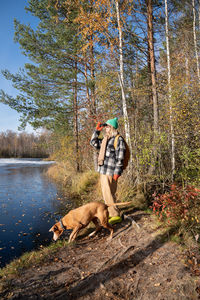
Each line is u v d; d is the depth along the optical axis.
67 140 12.23
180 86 5.64
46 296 2.20
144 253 2.80
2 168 21.72
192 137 5.28
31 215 6.13
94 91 9.44
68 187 9.86
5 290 2.32
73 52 9.55
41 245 4.20
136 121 6.12
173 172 5.18
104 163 3.67
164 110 6.35
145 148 5.08
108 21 6.53
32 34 9.42
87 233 3.90
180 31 7.97
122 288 2.22
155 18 7.17
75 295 2.19
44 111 10.46
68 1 7.57
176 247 2.80
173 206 3.25
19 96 10.15
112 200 3.71
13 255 3.82
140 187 5.27
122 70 6.60
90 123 9.80
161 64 8.38
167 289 2.10
